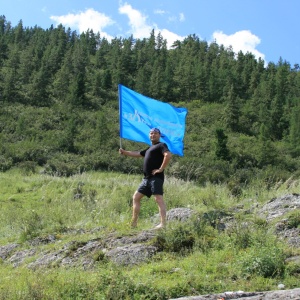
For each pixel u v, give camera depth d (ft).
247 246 18.22
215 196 32.94
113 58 350.43
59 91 250.37
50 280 15.14
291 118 236.43
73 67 306.35
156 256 18.03
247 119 235.20
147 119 25.40
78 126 188.55
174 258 17.79
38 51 322.75
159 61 343.05
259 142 191.42
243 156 148.77
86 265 18.26
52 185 59.67
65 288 14.26
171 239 18.98
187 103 272.92
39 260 20.34
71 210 34.68
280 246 17.85
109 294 13.74
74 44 383.65
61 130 180.14
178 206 31.99
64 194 48.83
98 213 31.83
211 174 74.38
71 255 19.90
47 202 46.01
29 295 13.66
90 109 231.71
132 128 25.38
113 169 113.91
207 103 274.77
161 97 283.38
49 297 13.62
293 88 317.63
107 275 14.96
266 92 284.82
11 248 24.17
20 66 274.98
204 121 233.35
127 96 25.77
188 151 161.99
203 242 18.63
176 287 14.38
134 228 22.81
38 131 170.71
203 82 289.94
